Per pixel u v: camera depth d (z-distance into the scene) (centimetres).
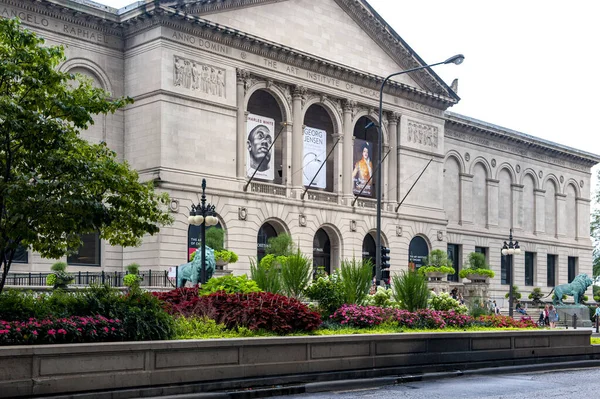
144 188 2184
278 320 2239
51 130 1967
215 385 1880
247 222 5581
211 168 5391
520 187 8938
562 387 2189
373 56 6694
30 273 4506
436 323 2748
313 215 6094
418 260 7038
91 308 1914
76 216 2003
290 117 6034
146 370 1775
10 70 1981
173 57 5216
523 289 8812
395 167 6888
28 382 1585
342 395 1964
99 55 5259
